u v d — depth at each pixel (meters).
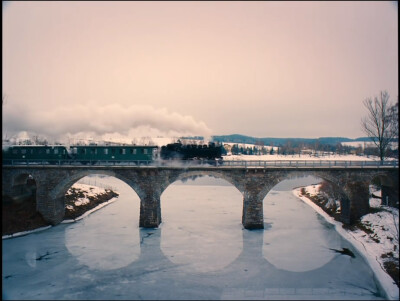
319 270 36.56
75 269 37.09
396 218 45.66
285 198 80.25
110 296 31.36
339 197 55.84
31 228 49.12
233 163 50.75
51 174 50.62
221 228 51.34
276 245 43.97
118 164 52.97
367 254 39.91
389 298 30.25
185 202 73.94
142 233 48.81
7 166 49.91
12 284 33.69
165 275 35.62
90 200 67.38
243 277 35.12
